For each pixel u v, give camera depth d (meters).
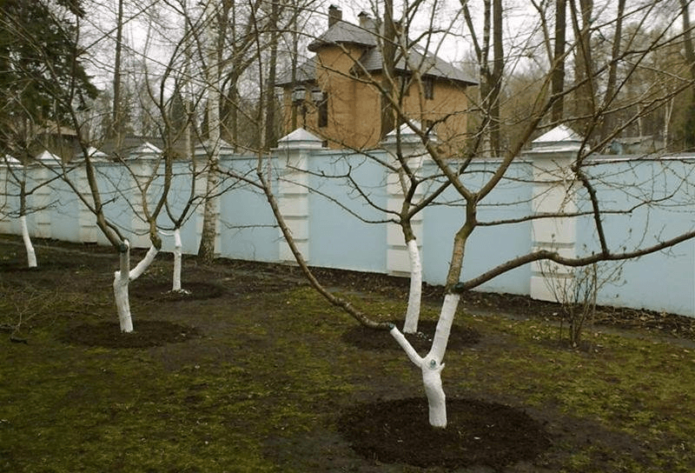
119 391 5.21
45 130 10.41
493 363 6.10
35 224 18.64
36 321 7.68
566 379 5.64
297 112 11.92
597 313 8.21
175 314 8.21
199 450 4.07
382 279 10.73
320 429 4.43
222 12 7.98
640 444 4.23
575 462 3.92
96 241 16.88
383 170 10.71
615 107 4.52
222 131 10.25
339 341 6.88
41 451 4.04
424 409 4.68
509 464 3.85
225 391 5.24
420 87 4.70
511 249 9.31
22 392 5.16
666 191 7.66
